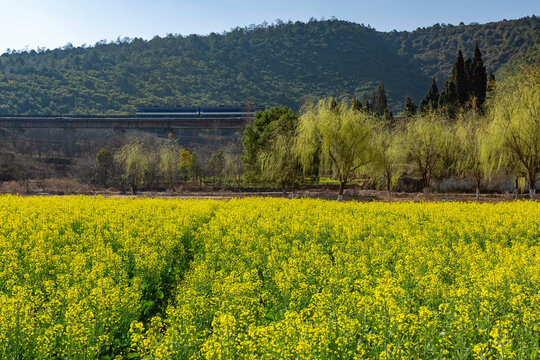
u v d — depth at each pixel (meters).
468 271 9.82
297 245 13.05
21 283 9.78
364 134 34.81
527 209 20.19
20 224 15.59
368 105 94.19
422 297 8.62
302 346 5.89
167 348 6.20
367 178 47.53
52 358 6.67
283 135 39.50
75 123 94.88
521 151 32.09
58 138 107.94
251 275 10.13
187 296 8.20
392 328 6.55
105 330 7.52
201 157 75.12
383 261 11.25
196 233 15.26
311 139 35.72
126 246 12.60
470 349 6.36
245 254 11.72
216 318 6.92
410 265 10.16
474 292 7.97
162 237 13.87
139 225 16.34
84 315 7.04
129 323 8.08
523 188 38.72
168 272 11.47
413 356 6.19
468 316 6.98
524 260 9.88
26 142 97.50
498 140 31.66
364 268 10.06
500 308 7.74
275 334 6.34
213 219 18.94
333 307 7.82
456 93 67.56
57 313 8.05
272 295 9.24
